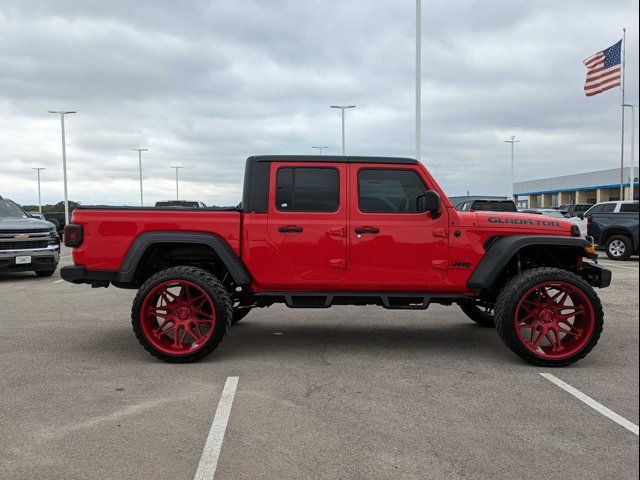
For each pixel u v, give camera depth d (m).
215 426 3.68
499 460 3.19
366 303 5.42
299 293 5.43
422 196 5.35
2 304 8.66
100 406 4.05
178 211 5.34
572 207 32.28
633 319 7.35
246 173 5.39
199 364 5.20
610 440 3.47
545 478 2.98
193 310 5.31
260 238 5.30
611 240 15.78
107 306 8.47
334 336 6.43
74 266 5.39
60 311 8.03
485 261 5.31
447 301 5.52
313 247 5.31
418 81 19.98
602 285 5.45
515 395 4.32
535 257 5.81
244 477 2.98
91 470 3.06
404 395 4.31
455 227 5.32
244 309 6.35
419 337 6.39
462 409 4.01
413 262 5.32
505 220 5.41
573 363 5.24
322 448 3.34
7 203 12.66
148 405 4.08
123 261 5.29
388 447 3.36
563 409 4.02
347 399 4.21
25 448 3.34
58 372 4.93
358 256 5.31
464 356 5.52
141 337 5.18
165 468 3.09
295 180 5.37
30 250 11.44
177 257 5.62
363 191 5.37
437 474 3.02
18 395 4.30
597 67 25.89
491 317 6.92
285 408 4.02
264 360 5.34
